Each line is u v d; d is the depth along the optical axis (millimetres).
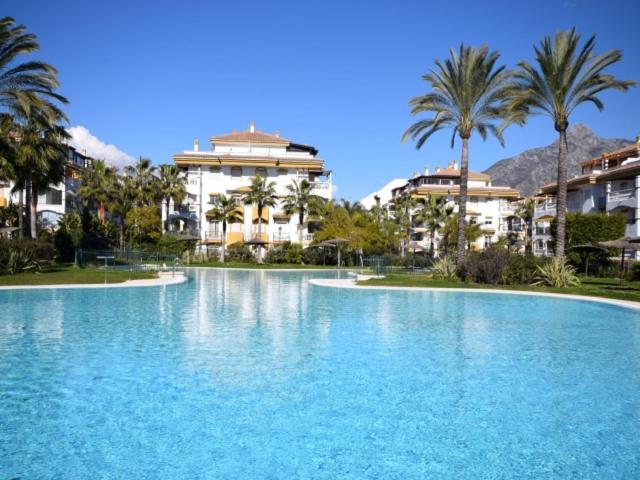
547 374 9344
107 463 5465
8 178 32156
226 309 17984
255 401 7574
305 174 59906
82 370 9250
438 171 79500
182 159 57688
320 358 10398
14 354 10492
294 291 25312
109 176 58438
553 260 27703
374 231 55875
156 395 7816
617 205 41375
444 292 24984
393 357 10586
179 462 5500
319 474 5258
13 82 27719
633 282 29688
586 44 26766
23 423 6605
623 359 10586
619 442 6191
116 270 34844
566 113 27672
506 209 70750
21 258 28016
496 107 30047
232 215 53969
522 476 5277
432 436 6316
